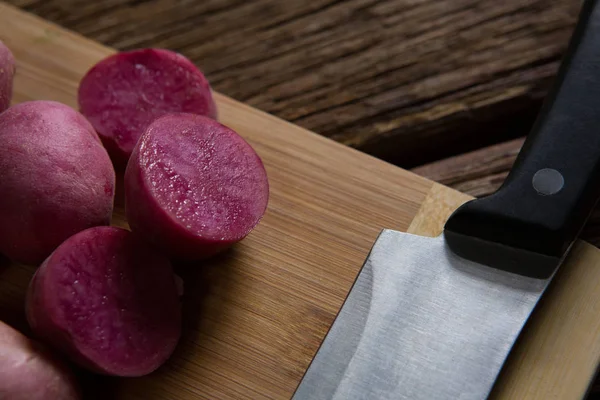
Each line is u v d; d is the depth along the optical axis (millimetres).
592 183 306
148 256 320
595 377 313
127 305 313
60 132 323
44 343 313
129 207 322
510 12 401
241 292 332
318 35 408
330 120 392
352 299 313
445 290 311
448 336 304
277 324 326
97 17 420
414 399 298
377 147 387
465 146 387
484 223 312
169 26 417
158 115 353
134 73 355
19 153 318
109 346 308
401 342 305
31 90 375
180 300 328
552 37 395
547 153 310
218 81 404
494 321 305
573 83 316
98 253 313
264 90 400
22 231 320
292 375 319
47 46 382
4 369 295
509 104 387
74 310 306
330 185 349
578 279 318
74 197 319
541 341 311
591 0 328
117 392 317
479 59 395
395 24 406
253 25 413
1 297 334
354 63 401
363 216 344
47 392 300
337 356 306
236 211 324
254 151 331
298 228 342
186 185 320
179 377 319
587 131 310
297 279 333
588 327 312
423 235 340
